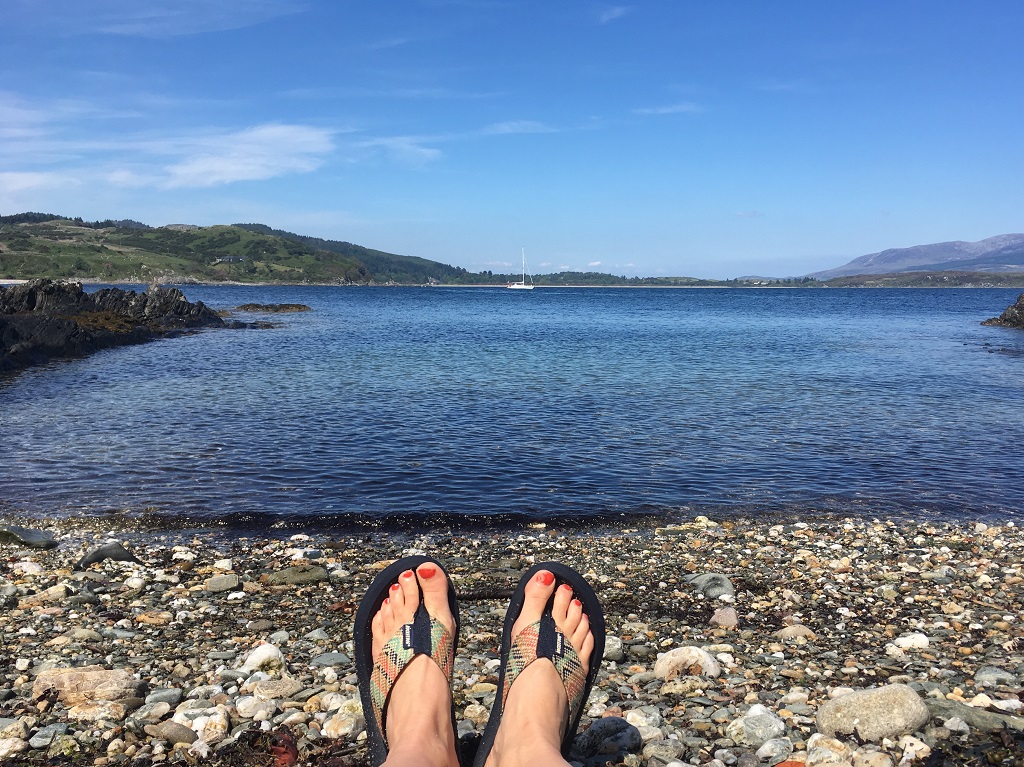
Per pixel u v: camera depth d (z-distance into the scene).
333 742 0.78
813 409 3.48
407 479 2.22
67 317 7.43
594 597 0.87
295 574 1.44
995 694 0.91
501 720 0.74
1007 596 1.37
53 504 1.98
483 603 1.32
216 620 1.23
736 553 1.65
